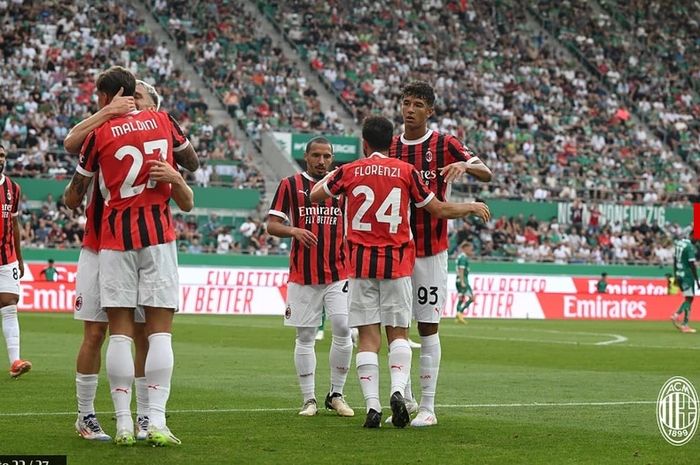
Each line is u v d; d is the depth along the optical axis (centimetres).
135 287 2298
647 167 13862
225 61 13300
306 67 13838
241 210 11300
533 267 11231
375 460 2152
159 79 12625
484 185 12444
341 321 2992
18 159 10881
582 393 3572
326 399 3038
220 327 7731
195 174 11406
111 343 2305
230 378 3997
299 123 12694
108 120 2295
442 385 3838
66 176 10775
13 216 3953
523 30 15525
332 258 3036
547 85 14688
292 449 2284
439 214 2706
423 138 2888
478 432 2589
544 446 2373
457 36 14975
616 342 6694
